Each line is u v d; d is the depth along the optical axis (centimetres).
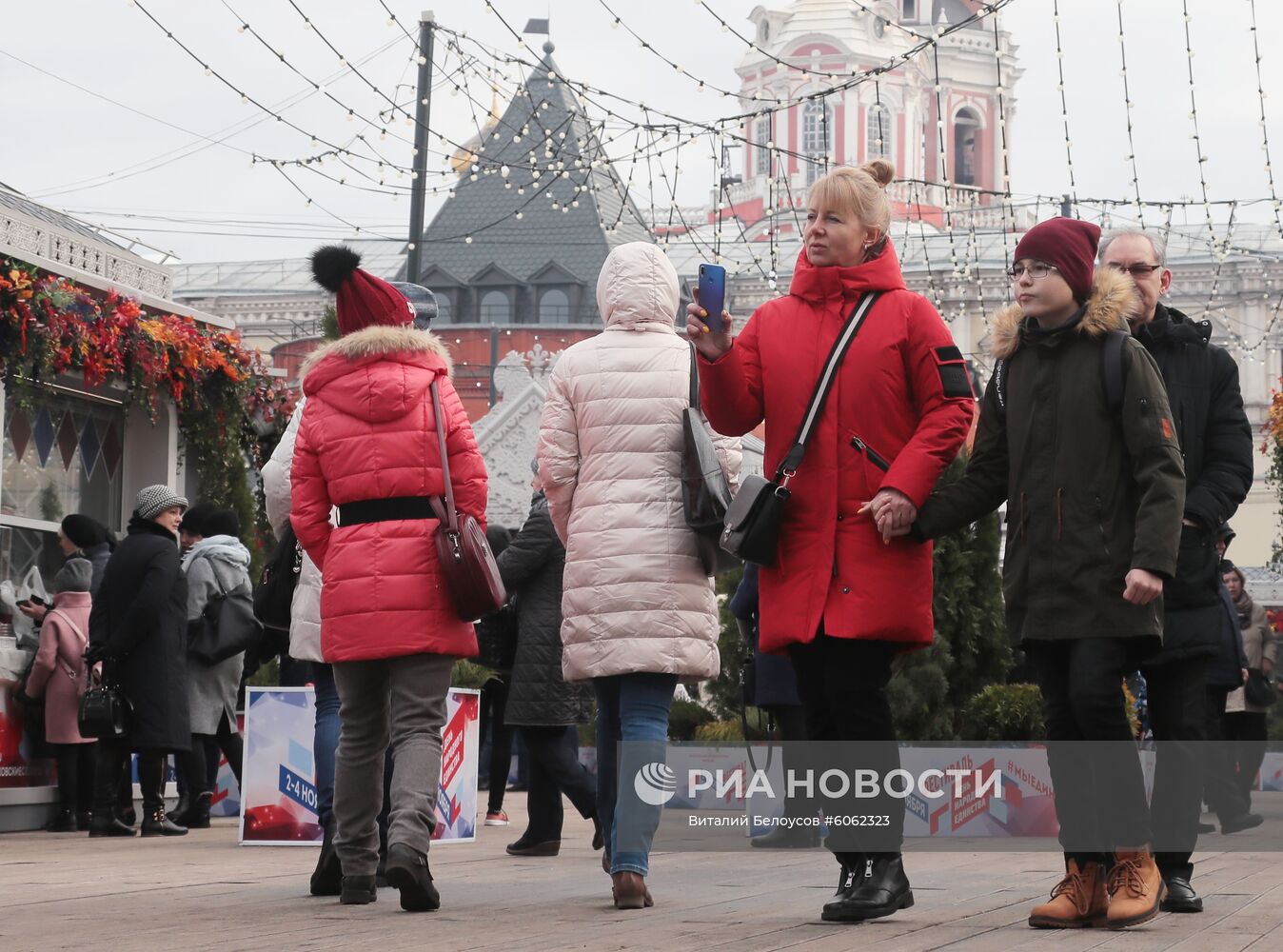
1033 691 1648
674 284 906
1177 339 877
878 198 831
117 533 1886
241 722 1659
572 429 882
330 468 863
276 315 9881
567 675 873
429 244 9362
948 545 1688
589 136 3038
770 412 821
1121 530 779
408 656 848
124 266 2014
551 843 1247
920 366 802
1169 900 821
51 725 1556
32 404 1648
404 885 833
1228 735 1884
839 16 12712
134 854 1266
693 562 864
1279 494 3117
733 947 688
